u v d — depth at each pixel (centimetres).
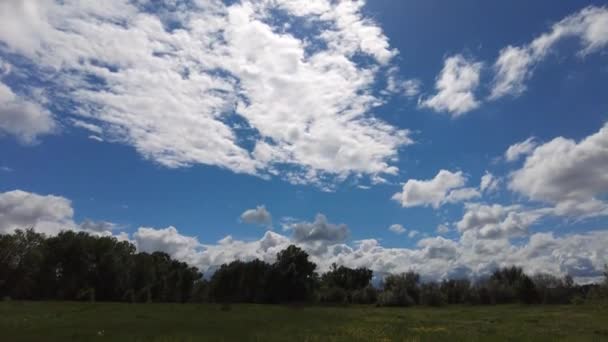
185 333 3812
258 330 4172
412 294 13688
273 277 13712
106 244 12350
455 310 10394
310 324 5000
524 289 13525
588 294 11244
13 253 10950
